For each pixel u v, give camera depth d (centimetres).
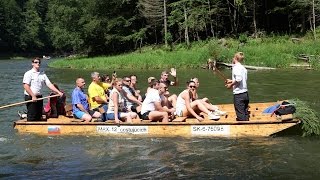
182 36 4769
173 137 897
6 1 8288
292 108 898
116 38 5025
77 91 996
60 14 5641
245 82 905
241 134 888
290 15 4234
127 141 876
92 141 884
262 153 764
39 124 966
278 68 2759
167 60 3322
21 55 8288
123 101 1007
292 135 891
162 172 677
